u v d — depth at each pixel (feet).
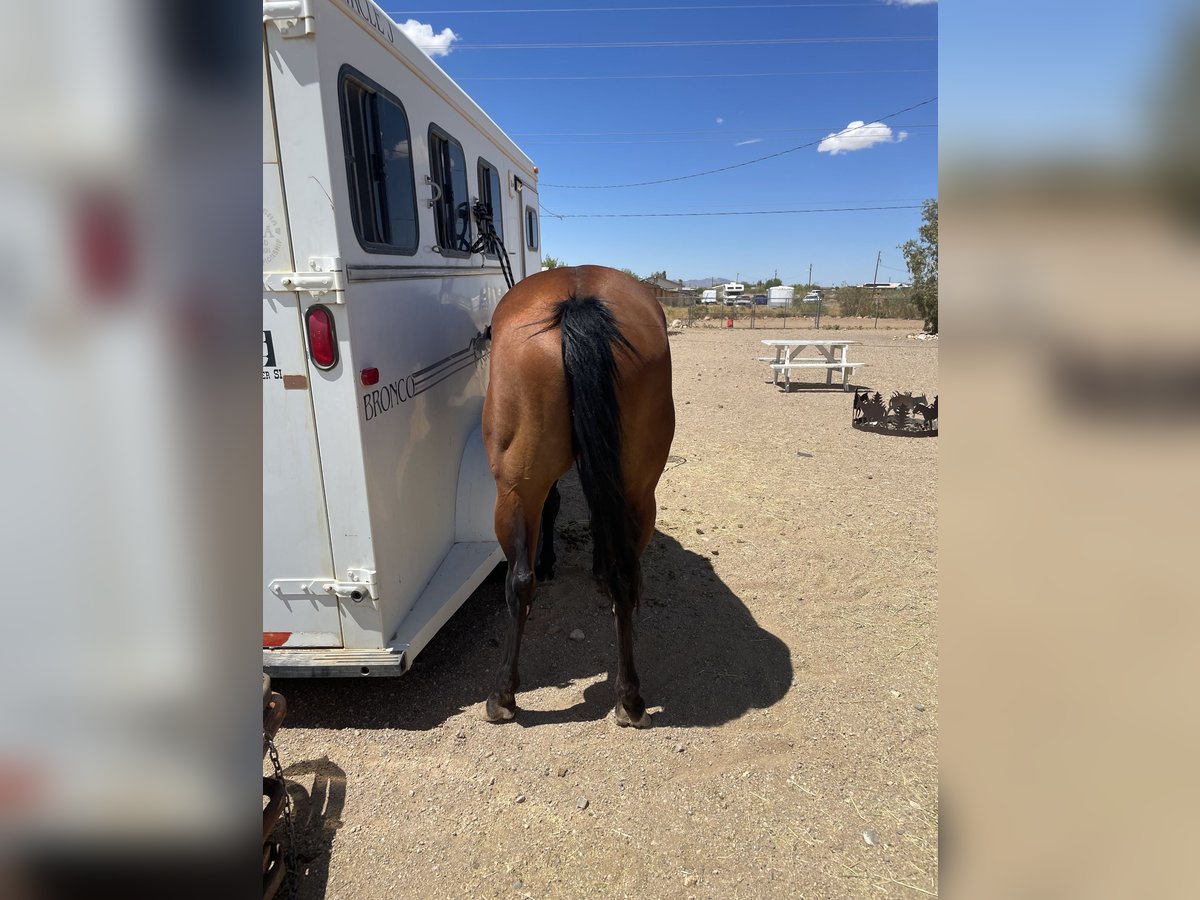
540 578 12.80
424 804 7.45
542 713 9.01
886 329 80.59
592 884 6.47
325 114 7.35
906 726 8.71
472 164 13.02
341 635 8.60
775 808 7.37
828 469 20.53
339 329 7.73
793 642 10.78
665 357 8.41
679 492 18.35
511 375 7.79
